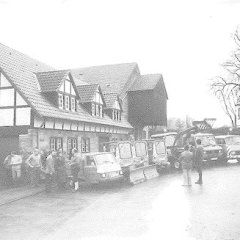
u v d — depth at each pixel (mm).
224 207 12227
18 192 17047
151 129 45312
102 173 18547
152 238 9016
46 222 11141
